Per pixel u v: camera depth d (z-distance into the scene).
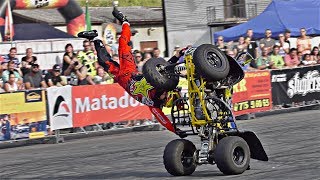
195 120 15.61
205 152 15.77
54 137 27.59
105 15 72.75
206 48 15.14
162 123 16.19
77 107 28.00
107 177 17.08
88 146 25.16
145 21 74.50
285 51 37.03
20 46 42.78
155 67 15.46
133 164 19.33
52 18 66.50
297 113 33.41
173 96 15.95
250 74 32.31
